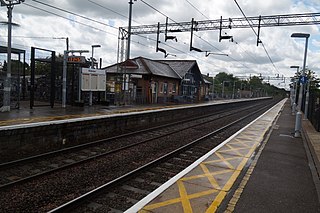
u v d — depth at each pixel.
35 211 5.90
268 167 8.21
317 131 15.92
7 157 9.70
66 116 15.36
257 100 76.94
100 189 6.75
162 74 34.41
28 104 20.61
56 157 10.13
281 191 6.32
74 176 8.09
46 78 24.94
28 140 10.41
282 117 24.92
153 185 7.59
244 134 14.00
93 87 22.84
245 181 6.88
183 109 25.27
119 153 10.90
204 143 13.63
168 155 10.38
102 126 14.34
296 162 8.95
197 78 47.66
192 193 5.95
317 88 46.66
